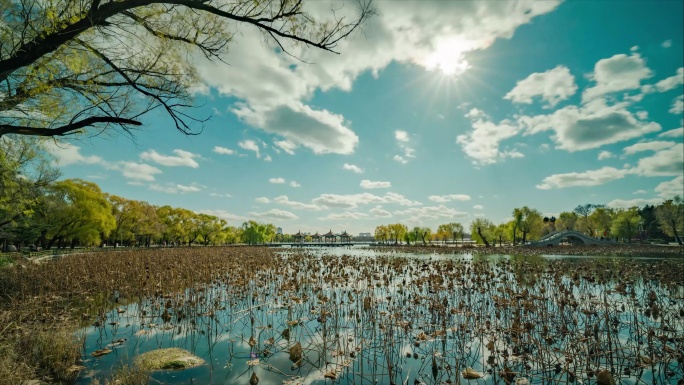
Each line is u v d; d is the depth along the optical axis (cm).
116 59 653
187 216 8525
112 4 571
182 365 719
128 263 2488
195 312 1156
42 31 564
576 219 12369
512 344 854
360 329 996
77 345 766
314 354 804
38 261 2670
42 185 1494
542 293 1291
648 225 10200
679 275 2069
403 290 1619
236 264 2738
